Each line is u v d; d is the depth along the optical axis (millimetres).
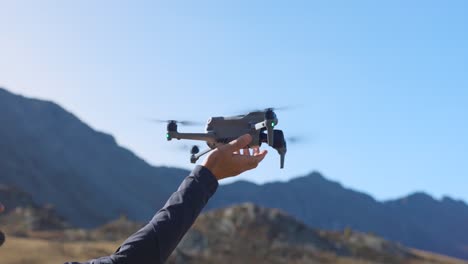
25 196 134875
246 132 3895
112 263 3203
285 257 85312
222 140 3975
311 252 92875
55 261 55000
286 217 105375
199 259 70312
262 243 86500
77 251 61156
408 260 108062
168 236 3260
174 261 67812
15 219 97188
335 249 100125
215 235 85875
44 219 100125
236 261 74875
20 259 53312
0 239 2926
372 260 99875
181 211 3330
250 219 100188
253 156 3611
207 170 3498
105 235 87375
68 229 99438
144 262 3234
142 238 3250
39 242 63375
